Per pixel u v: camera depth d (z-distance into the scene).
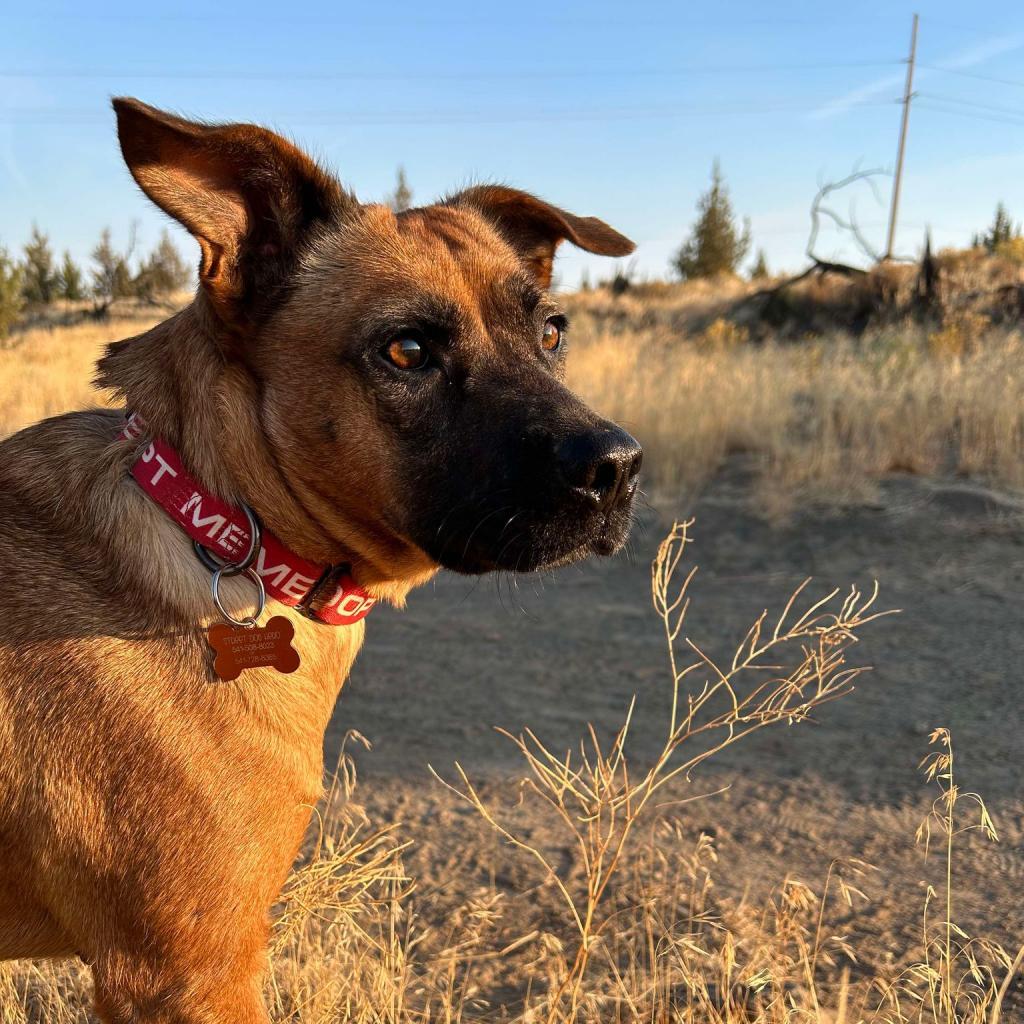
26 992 0.54
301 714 0.41
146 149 0.40
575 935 0.60
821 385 2.08
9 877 0.38
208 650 0.39
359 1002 0.51
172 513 0.41
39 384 2.79
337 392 0.43
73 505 0.41
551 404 0.45
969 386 1.81
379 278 0.45
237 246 0.43
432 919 0.62
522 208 0.59
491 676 1.02
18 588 0.39
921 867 0.65
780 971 0.51
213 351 0.43
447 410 0.45
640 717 0.91
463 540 0.44
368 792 0.78
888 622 1.09
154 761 0.37
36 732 0.37
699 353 3.30
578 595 1.28
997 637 1.02
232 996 0.38
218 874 0.38
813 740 0.83
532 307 0.48
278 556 0.42
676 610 1.20
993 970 0.54
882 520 1.40
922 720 0.85
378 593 0.47
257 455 0.42
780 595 1.22
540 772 0.55
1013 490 1.44
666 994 0.51
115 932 0.38
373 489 0.44
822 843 0.68
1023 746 0.79
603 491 0.44
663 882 0.64
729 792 0.76
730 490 1.61
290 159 0.44
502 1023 0.52
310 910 0.52
